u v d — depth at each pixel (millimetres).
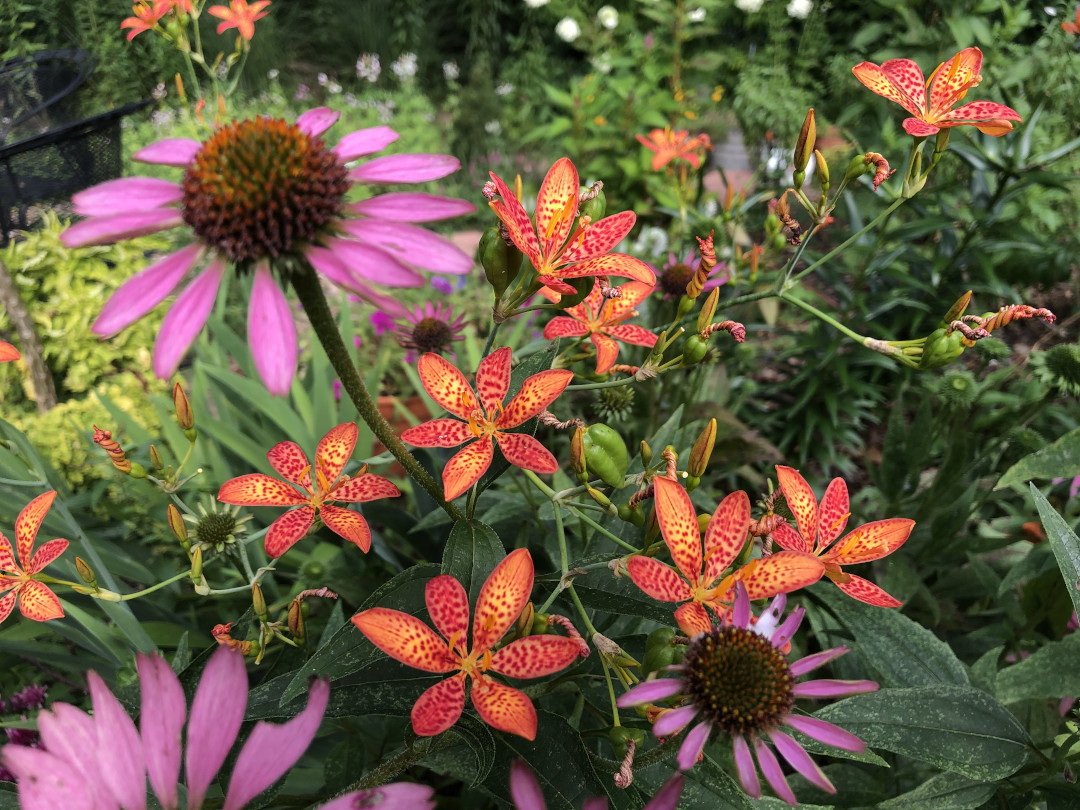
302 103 1863
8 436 451
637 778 260
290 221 186
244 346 641
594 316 328
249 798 162
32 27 1568
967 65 278
